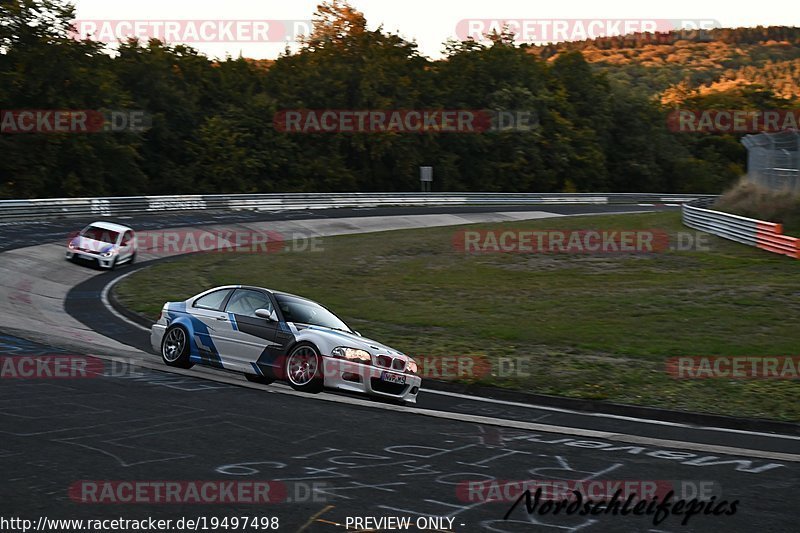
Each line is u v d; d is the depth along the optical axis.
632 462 9.12
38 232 36.41
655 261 33.41
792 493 8.04
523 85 95.38
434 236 44.22
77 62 65.25
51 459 7.66
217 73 81.19
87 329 19.39
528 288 28.08
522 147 91.44
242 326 12.89
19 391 10.69
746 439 11.50
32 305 22.31
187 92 77.19
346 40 87.44
